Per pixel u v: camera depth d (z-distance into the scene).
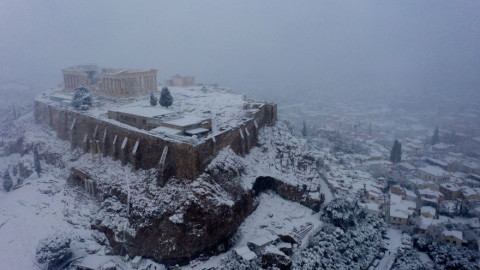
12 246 82.44
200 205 74.31
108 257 77.00
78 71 156.38
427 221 106.19
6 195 109.88
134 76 143.88
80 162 106.94
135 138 92.56
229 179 85.62
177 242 72.00
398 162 170.62
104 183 92.19
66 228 87.00
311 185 102.69
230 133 94.62
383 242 97.56
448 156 185.38
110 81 140.38
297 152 111.69
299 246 82.38
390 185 137.88
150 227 75.44
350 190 123.50
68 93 156.38
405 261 87.12
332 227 90.44
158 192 80.62
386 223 108.69
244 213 87.06
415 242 98.25
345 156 171.00
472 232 100.62
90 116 110.25
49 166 119.62
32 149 131.25
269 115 123.06
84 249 79.38
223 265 72.00
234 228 80.25
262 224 86.75
